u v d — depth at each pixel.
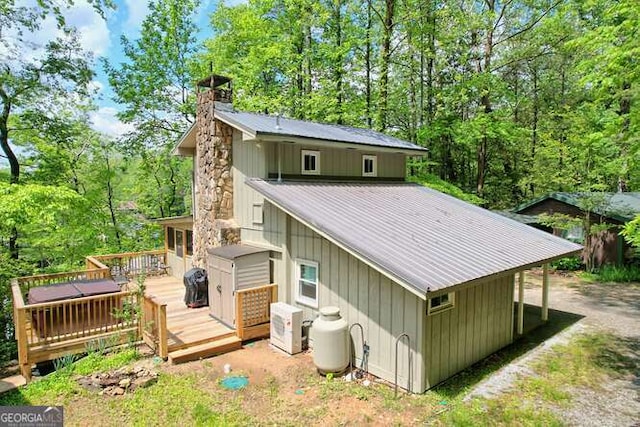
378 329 6.25
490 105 17.91
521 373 6.45
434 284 5.14
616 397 5.63
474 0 16.98
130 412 5.29
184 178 23.33
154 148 20.84
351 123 17.06
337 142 9.92
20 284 9.37
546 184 17.66
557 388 5.91
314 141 9.45
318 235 7.27
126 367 6.48
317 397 5.64
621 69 6.52
